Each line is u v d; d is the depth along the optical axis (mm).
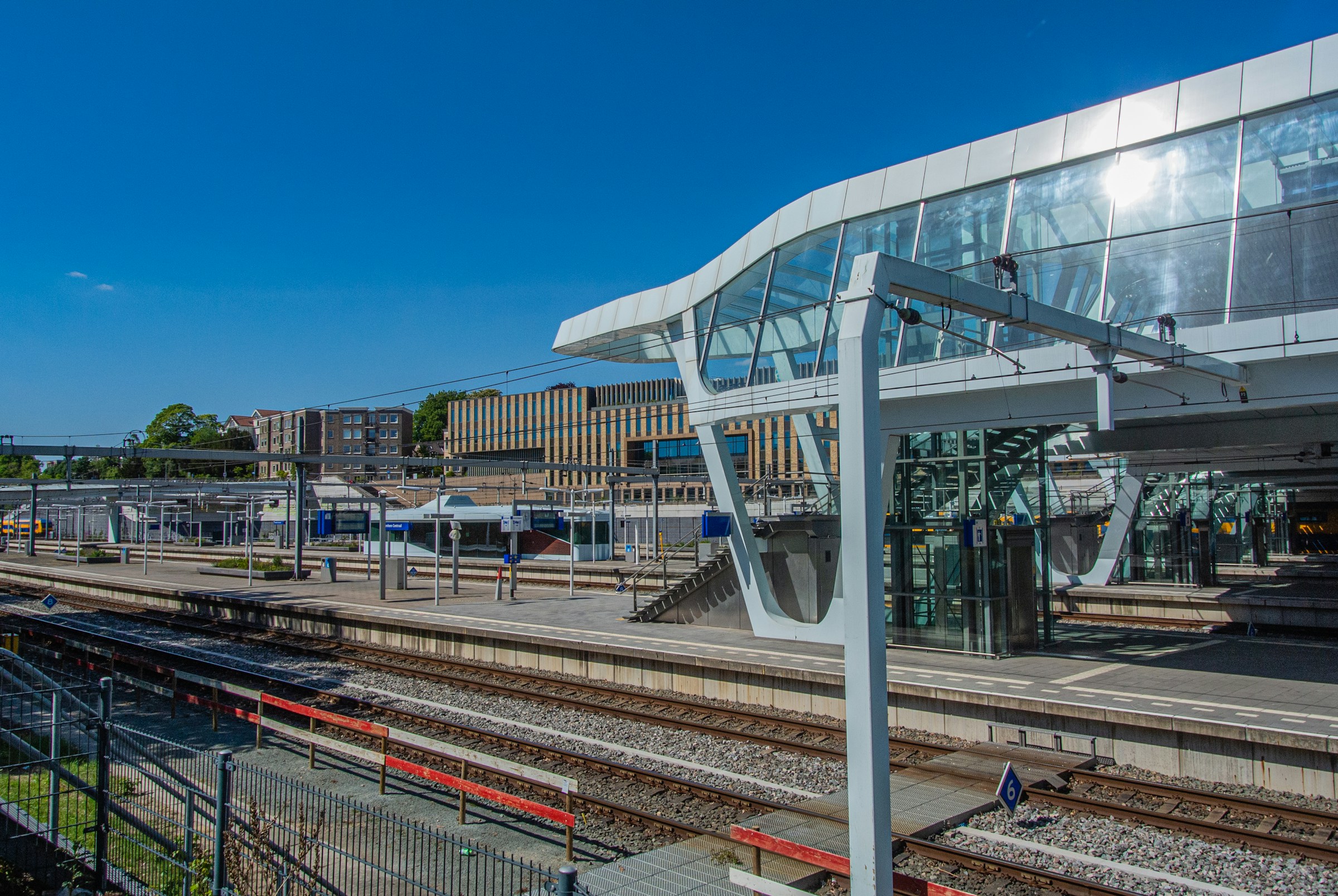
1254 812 10273
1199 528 30109
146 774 9047
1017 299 8773
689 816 10703
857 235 17719
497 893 8414
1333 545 50688
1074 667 15781
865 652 6645
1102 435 19078
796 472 24812
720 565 21906
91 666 20797
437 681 19016
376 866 7996
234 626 27781
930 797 10859
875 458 6914
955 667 15930
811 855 7688
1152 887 8523
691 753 13398
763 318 18938
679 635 20312
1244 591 28047
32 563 51375
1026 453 18688
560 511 41906
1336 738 10602
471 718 15789
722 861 9125
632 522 53312
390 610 26062
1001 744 13070
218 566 40781
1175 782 11516
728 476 20047
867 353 6984
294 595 30781
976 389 14805
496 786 11867
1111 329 10148
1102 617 26656
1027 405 14914
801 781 11914
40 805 9016
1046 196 15258
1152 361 10906
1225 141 13539
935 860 9242
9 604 34812
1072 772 11617
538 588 33438
